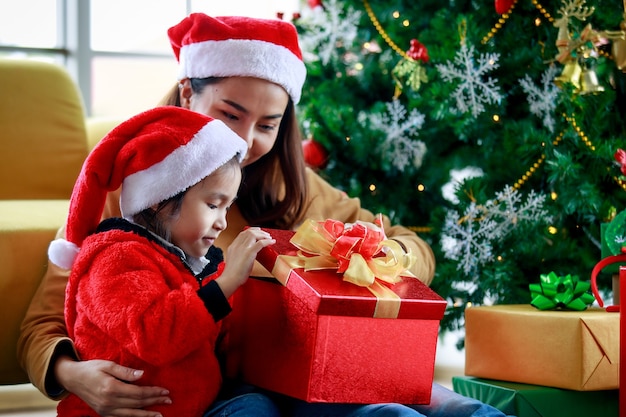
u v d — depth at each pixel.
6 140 2.55
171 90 1.89
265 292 1.54
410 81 2.49
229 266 1.47
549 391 1.73
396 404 1.41
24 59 2.68
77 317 1.48
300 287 1.41
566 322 1.73
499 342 1.83
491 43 2.42
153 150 1.47
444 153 2.59
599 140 2.23
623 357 1.66
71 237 1.52
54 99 2.65
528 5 2.39
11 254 1.98
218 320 1.45
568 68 2.15
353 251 1.46
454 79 2.42
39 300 1.70
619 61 2.09
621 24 2.15
